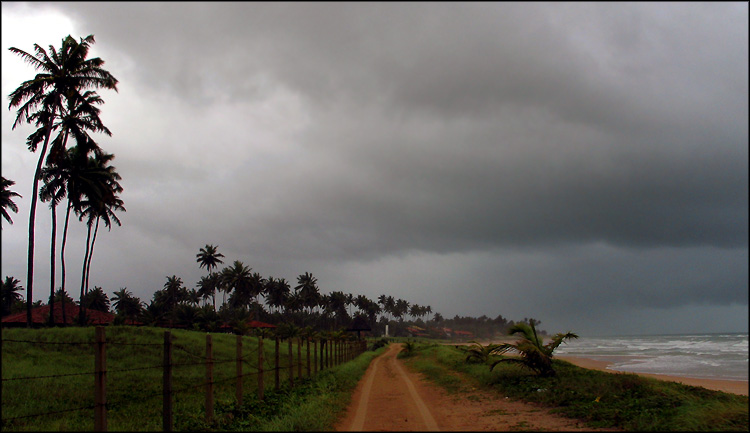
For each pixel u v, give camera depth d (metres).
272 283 110.81
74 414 12.88
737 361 49.16
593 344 126.38
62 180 38.03
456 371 22.81
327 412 11.16
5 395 14.54
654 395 11.43
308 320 145.25
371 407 12.80
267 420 10.86
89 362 21.52
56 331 27.73
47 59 33.78
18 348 22.64
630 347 97.50
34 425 11.42
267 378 20.70
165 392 9.63
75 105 34.81
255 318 110.31
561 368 18.44
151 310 66.94
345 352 34.75
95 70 34.50
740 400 11.48
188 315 64.19
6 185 41.66
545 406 11.76
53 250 37.38
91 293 85.31
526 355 16.41
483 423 10.01
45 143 32.91
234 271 88.94
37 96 32.66
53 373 18.55
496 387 15.40
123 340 27.94
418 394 15.47
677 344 111.94
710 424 8.69
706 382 28.08
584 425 9.45
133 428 10.47
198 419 11.15
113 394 15.88
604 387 12.66
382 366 31.84
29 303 31.67
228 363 25.66
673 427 8.62
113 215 47.47
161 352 26.19
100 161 42.81
